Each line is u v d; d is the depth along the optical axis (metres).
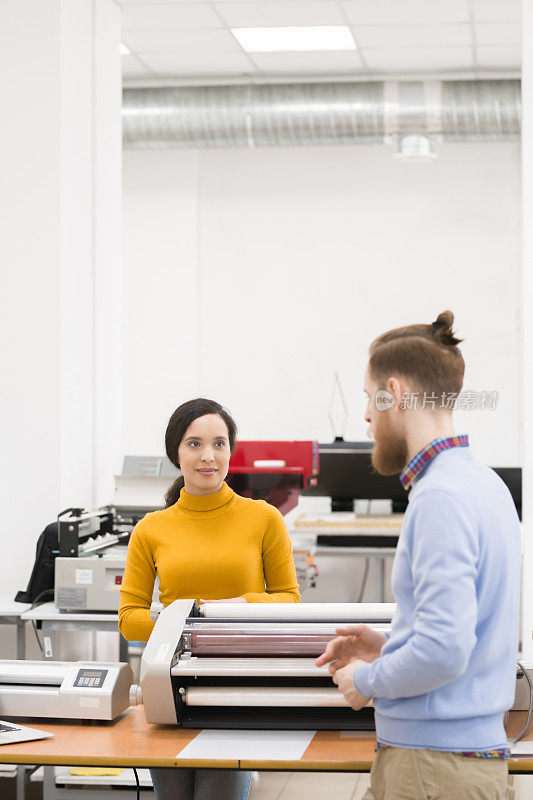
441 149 6.43
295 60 5.84
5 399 4.17
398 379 1.54
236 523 2.37
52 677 2.10
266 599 2.24
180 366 6.66
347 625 1.89
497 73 6.02
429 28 5.28
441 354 1.52
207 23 5.22
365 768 1.71
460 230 6.42
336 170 6.56
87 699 2.03
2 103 4.20
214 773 2.07
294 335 6.63
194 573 2.31
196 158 6.62
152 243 6.67
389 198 6.51
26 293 4.17
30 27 4.19
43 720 2.07
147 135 5.88
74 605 3.54
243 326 6.68
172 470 4.14
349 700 1.57
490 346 6.40
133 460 4.20
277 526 2.40
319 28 5.30
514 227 6.35
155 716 1.93
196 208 6.64
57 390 4.13
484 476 1.49
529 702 1.94
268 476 4.25
